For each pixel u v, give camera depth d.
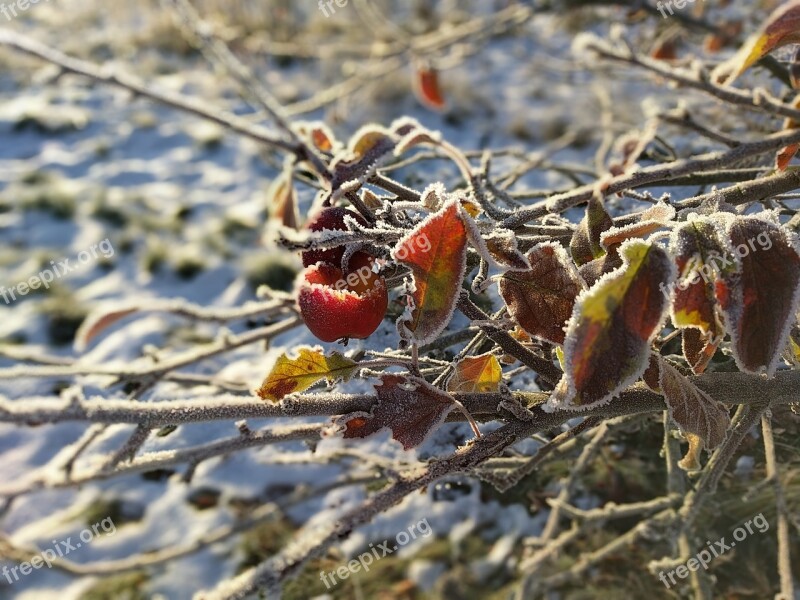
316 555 0.23
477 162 0.85
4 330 1.00
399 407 0.24
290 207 0.37
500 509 0.70
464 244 0.22
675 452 0.50
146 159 1.36
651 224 0.24
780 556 0.45
